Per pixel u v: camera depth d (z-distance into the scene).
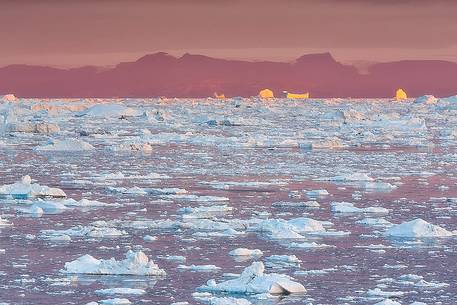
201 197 51.91
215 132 122.75
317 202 51.19
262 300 28.77
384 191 56.81
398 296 29.44
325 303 28.50
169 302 28.34
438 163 77.00
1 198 50.91
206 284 30.80
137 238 39.31
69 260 34.47
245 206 49.31
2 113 148.12
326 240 39.41
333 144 95.88
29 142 98.31
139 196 52.84
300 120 162.38
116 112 164.00
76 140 87.94
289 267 33.88
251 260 35.00
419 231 40.50
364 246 37.97
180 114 189.38
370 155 84.44
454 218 45.75
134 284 30.80
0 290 29.62
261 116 182.12
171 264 34.19
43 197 51.50
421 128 131.38
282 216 45.81
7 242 37.97
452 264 34.50
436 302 28.67
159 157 80.31
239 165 73.12
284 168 70.94
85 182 59.69
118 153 84.44
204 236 40.03
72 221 43.47
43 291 29.58
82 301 28.31
